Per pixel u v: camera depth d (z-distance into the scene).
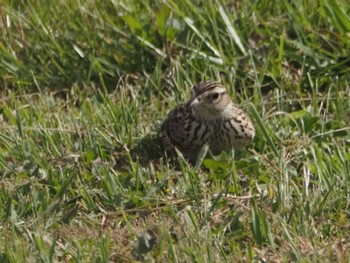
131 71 14.73
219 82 13.44
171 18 14.81
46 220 11.27
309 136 13.04
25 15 16.05
